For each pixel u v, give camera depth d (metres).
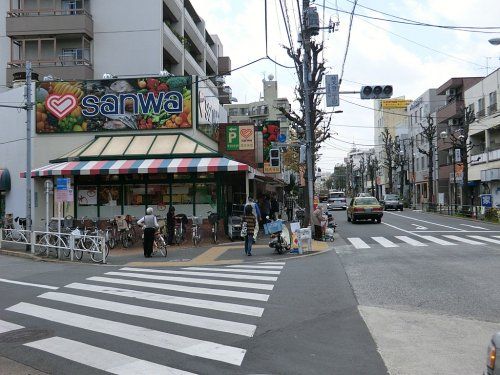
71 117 24.59
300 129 33.50
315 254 17.36
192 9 47.34
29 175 20.62
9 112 26.02
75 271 14.77
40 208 24.50
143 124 24.25
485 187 44.00
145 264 16.22
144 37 33.94
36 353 6.37
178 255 18.22
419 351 6.13
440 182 59.19
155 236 18.27
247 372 5.45
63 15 32.66
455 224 30.19
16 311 8.98
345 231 26.47
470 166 46.78
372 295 9.67
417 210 54.06
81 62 33.09
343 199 58.00
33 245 19.33
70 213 23.02
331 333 7.03
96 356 6.16
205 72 51.84
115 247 21.09
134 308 9.00
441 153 58.50
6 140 26.06
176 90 24.19
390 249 17.73
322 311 8.41
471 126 45.62
